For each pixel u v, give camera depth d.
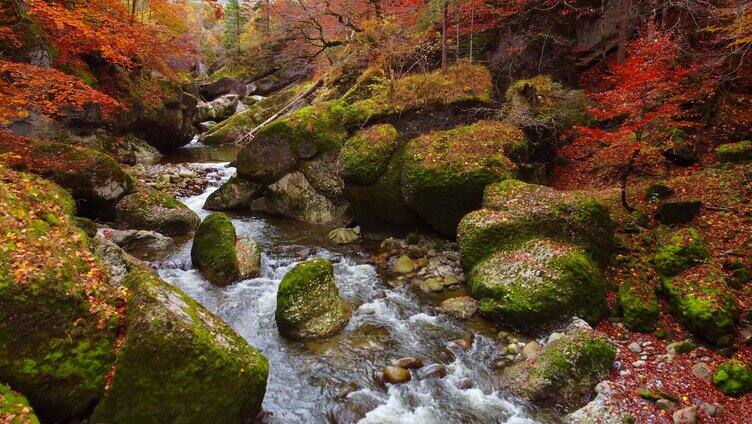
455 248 11.06
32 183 8.42
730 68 12.34
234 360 5.33
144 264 9.23
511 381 6.52
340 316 7.89
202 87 38.34
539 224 8.88
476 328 7.98
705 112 12.55
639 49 10.65
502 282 8.14
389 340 7.56
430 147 11.45
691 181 10.91
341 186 13.46
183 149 25.59
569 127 13.41
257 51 29.84
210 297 8.59
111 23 16.39
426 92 13.55
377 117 13.38
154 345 4.88
